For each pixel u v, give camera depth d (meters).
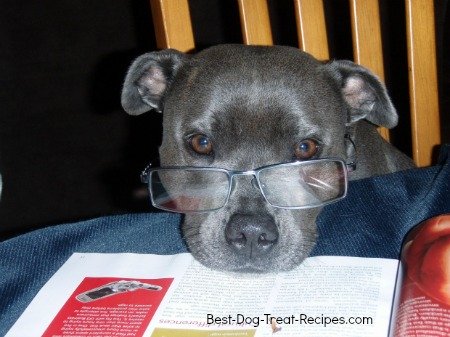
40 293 0.37
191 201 0.45
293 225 0.43
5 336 0.33
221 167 0.46
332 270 0.37
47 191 1.04
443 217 0.36
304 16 0.58
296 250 0.42
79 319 0.34
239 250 0.41
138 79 0.53
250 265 0.41
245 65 0.47
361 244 0.39
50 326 0.34
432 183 0.44
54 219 1.02
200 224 0.44
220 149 0.47
